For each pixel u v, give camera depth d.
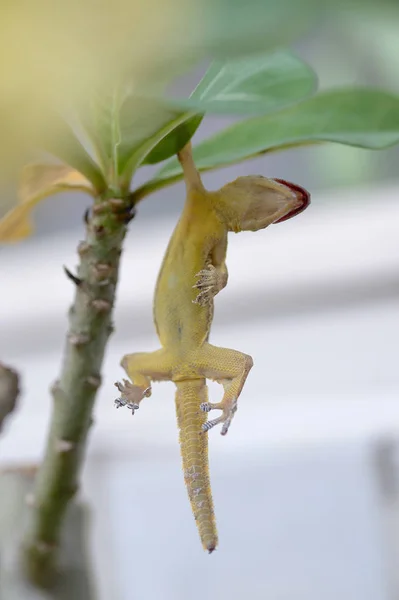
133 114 0.39
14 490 0.45
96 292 0.42
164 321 0.39
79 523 0.45
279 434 0.73
